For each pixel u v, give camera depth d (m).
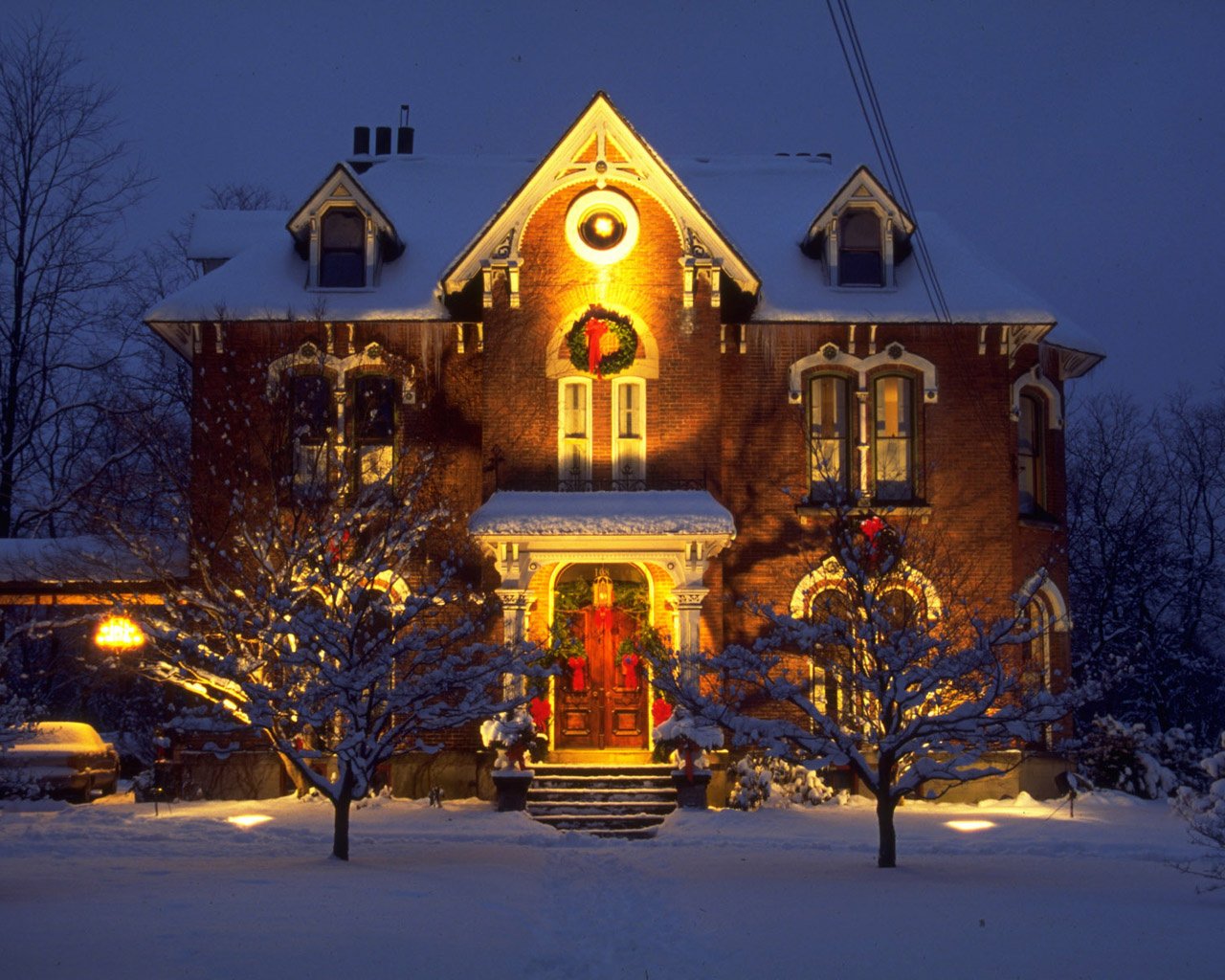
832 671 18.67
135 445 34.72
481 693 18.27
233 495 24.17
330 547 21.34
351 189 26.89
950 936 12.56
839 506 19.86
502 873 16.56
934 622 18.80
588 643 25.28
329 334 26.22
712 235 25.33
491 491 25.03
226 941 11.95
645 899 15.09
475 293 26.08
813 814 23.08
